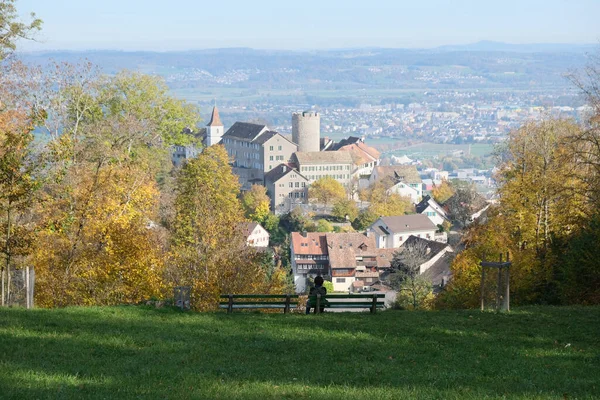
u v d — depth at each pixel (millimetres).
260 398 18047
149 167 76062
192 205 63562
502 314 36094
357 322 32625
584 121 68688
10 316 30469
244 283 54031
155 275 46969
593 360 24875
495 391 19234
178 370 21547
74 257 45250
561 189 54969
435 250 119562
